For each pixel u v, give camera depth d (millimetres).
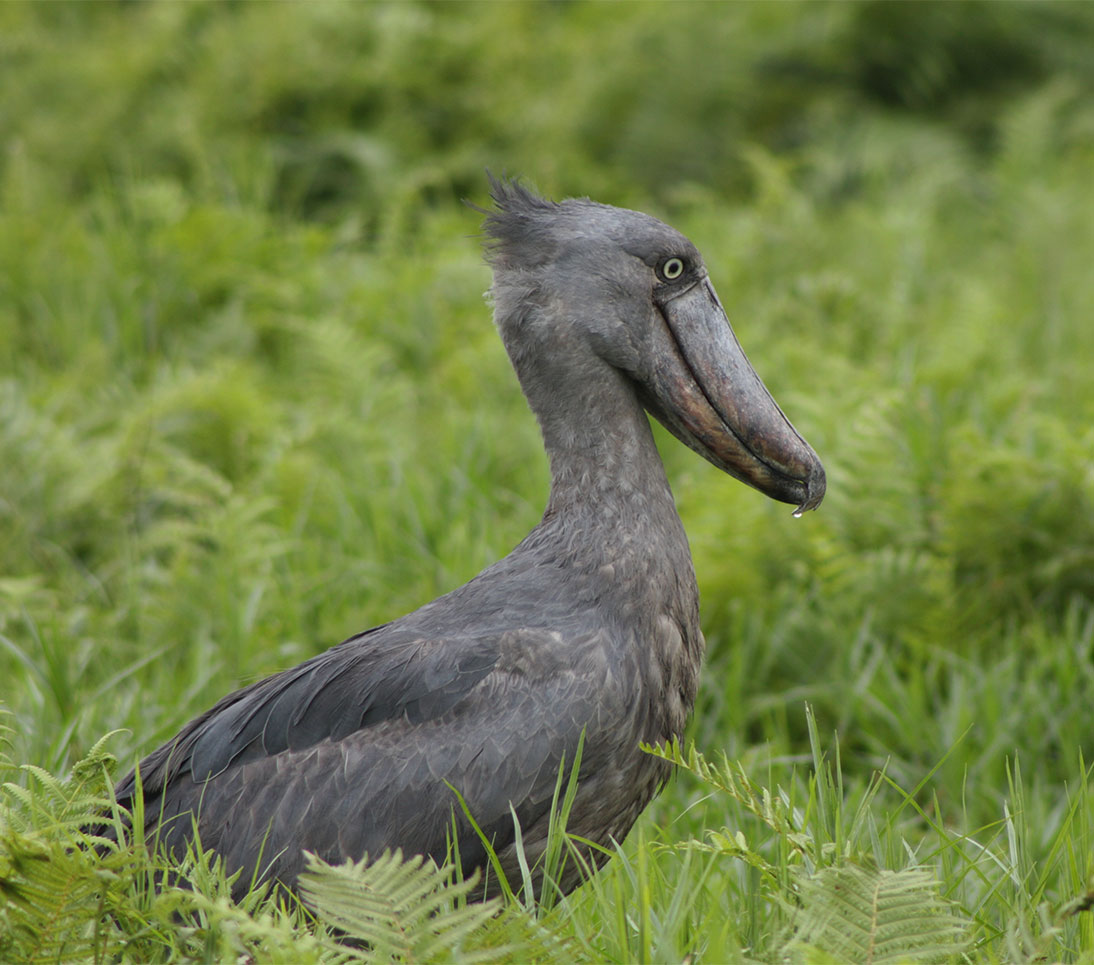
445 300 15633
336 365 13461
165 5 22219
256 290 15602
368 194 18984
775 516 10477
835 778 8812
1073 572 9930
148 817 6680
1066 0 22156
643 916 5602
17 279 15922
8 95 20812
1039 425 11133
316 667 6730
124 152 19578
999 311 14812
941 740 9008
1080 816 7086
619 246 7250
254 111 20125
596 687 6504
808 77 21734
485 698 6434
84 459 11867
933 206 18922
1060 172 19531
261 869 6328
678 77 20531
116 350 14898
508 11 22125
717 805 8078
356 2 22031
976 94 21938
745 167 20125
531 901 6047
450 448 12422
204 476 11289
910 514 10445
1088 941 5957
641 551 6953
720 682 9773
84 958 5535
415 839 6293
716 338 7344
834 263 16969
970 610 9852
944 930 5242
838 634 9688
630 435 7230
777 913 6016
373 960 5145
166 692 9125
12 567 11008
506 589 6922
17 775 7719
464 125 20578
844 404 12141
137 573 10555
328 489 11766
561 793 6414
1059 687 9188
